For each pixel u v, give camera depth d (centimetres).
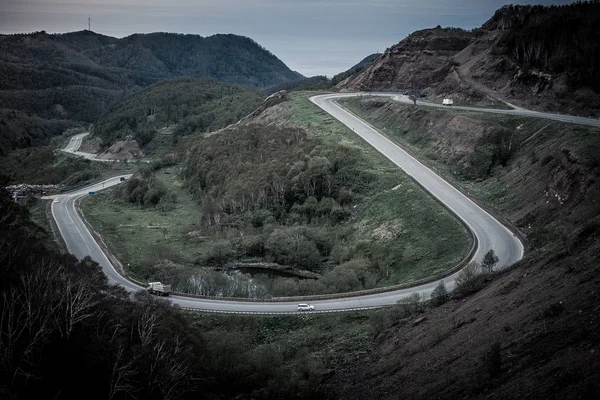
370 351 5059
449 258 6819
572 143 7506
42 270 4606
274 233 9419
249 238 9650
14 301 4012
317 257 8800
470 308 4619
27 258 4953
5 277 4453
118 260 8781
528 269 4628
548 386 2736
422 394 3600
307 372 4866
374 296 6412
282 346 5600
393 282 6975
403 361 4369
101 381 3950
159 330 4681
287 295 7050
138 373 4072
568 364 2798
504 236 6938
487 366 3284
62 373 3922
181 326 5088
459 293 5191
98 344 4138
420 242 7575
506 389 2981
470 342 3888
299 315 6091
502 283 4722
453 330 4344
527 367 3066
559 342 3083
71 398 3838
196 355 4822
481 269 5769
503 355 3338
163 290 6938
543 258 4631
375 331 5400
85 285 4803
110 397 3869
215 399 4472
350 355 5138
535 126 9300
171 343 4569
